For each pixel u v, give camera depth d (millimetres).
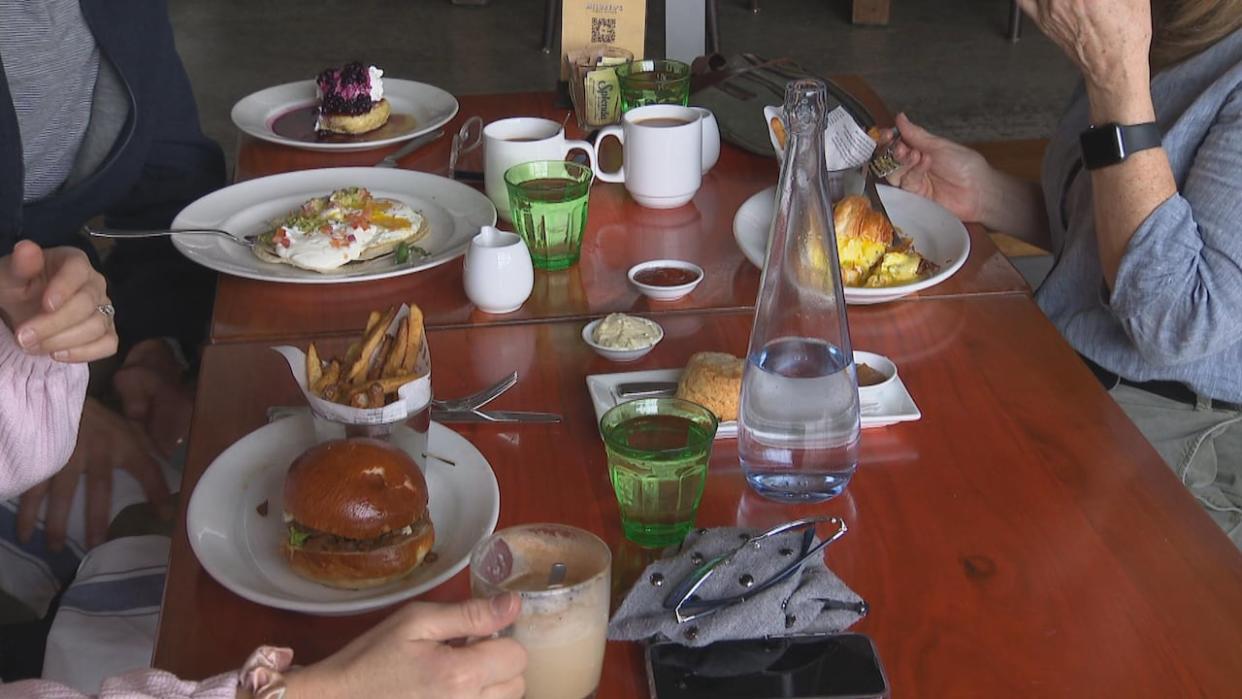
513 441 1160
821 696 823
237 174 1832
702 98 1966
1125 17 1350
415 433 1057
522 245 1396
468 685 773
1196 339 1417
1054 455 1122
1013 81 4828
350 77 1967
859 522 1032
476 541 976
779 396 1024
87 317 1176
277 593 936
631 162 1673
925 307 1423
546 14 5062
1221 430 1555
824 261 1012
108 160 1962
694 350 1319
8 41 1841
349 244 1515
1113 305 1484
